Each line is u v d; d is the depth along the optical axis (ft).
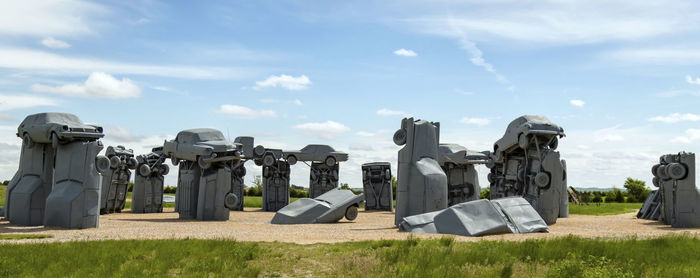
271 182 164.35
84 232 77.00
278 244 60.54
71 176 84.94
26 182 91.61
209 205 112.37
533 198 104.53
